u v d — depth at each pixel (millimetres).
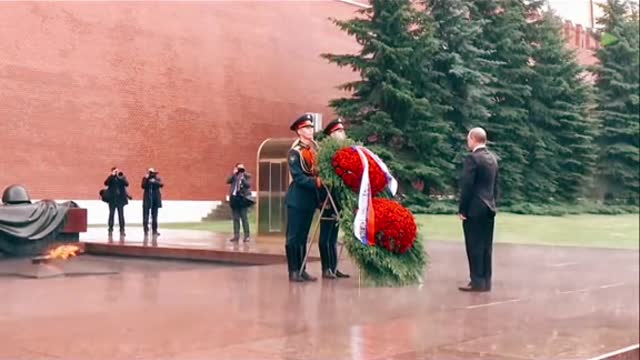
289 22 37875
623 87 41531
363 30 31500
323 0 39406
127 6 31375
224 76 35188
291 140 19391
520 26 35844
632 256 16344
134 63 31719
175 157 33250
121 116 31219
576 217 35250
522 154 35781
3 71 27328
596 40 41562
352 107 32156
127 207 31062
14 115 27656
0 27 27250
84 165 29875
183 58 33562
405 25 31578
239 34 35750
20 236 16266
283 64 37656
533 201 37125
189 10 33781
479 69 33656
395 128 31172
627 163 42281
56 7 28922
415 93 31891
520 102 35875
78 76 29688
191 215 33375
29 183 28078
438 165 32375
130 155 31531
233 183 18969
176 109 33312
